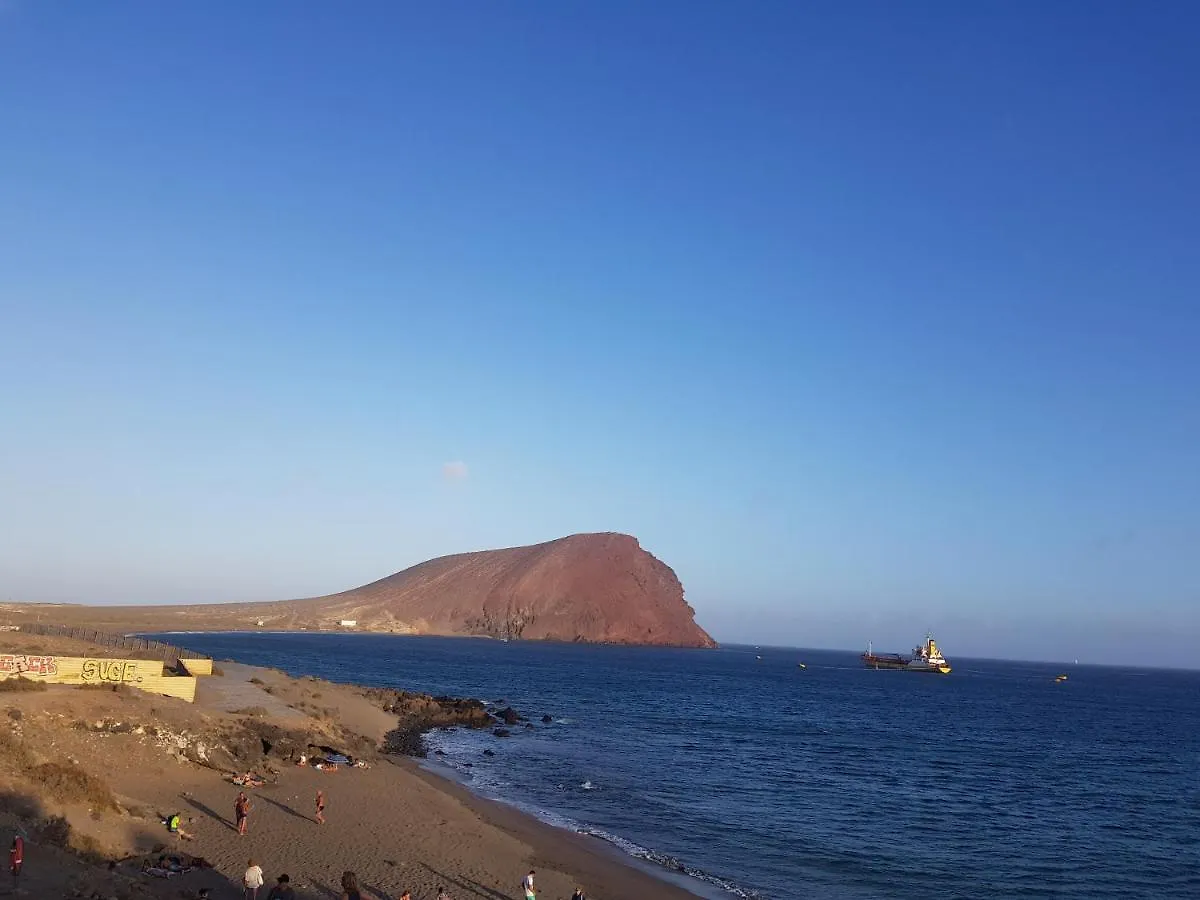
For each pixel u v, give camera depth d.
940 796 48.88
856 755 63.53
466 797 39.59
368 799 34.53
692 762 55.88
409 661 161.25
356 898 20.66
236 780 33.38
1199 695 183.12
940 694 143.38
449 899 24.45
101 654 60.59
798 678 172.38
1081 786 54.91
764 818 40.56
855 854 35.22
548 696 101.44
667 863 31.39
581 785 45.66
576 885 27.17
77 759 30.28
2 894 17.41
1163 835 41.78
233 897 21.47
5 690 36.12
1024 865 35.19
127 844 24.22
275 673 71.19
